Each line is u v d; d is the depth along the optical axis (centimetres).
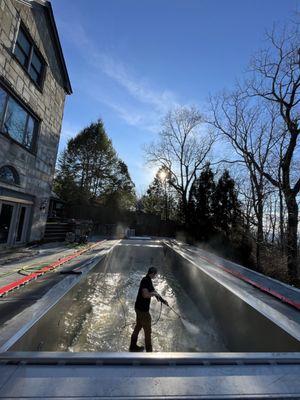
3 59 807
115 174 3070
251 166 1820
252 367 245
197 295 895
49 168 1243
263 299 575
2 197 880
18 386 203
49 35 1123
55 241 1350
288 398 205
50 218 1666
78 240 1402
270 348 429
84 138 2972
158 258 1569
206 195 1936
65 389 202
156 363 241
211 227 1834
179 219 2414
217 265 984
